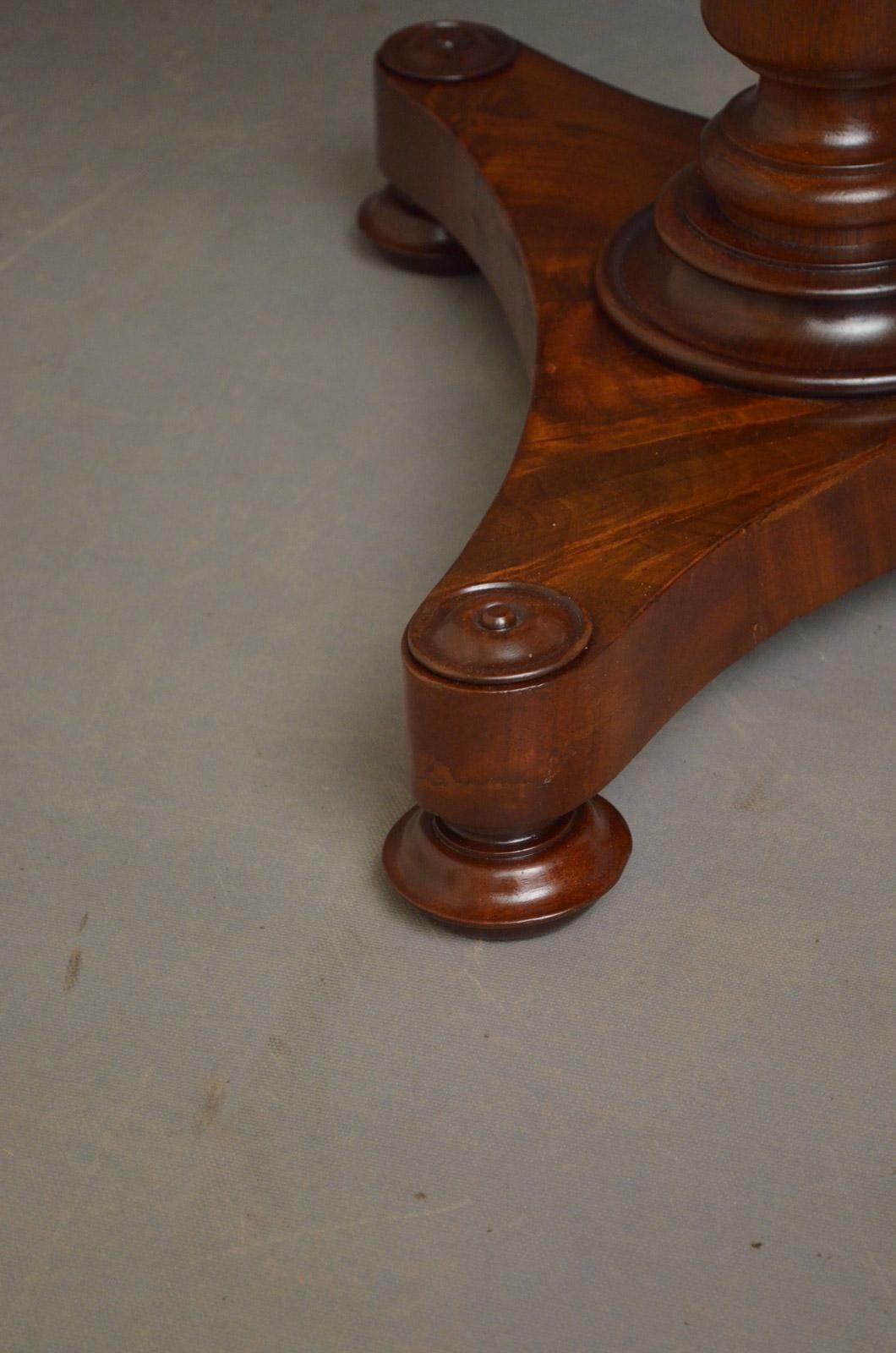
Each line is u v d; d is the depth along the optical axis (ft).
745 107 4.36
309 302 5.48
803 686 4.40
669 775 4.25
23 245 5.71
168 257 5.65
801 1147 3.74
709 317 4.38
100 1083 3.85
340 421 5.08
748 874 4.09
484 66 5.37
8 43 6.81
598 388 4.40
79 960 4.00
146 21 6.97
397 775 4.28
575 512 4.10
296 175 5.97
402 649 3.87
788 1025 3.88
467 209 5.21
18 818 4.22
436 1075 3.84
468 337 5.35
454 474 4.91
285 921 4.06
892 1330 3.53
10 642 4.56
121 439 5.05
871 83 4.15
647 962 3.97
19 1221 3.69
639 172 5.04
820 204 4.21
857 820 4.16
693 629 4.03
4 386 5.22
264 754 4.33
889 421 4.24
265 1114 3.81
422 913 4.06
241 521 4.82
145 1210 3.70
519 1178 3.72
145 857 4.16
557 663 3.79
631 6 6.89
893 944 3.98
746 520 4.05
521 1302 3.59
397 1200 3.70
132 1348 3.55
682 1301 3.58
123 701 4.43
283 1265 3.63
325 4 7.07
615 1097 3.81
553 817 3.93
